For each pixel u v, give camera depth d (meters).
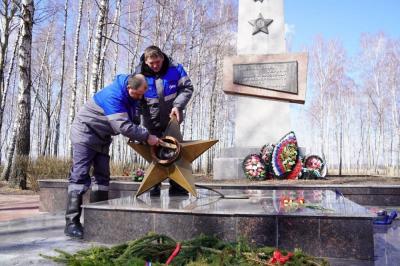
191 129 28.20
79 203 3.83
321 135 34.97
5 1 15.33
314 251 2.91
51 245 3.31
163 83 4.31
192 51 25.62
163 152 4.08
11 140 13.32
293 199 4.01
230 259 2.39
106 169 4.18
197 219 3.16
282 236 2.97
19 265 2.60
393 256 2.95
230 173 9.29
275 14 10.30
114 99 3.71
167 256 2.53
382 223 4.60
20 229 4.19
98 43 11.84
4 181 12.84
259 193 5.13
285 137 8.70
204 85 29.30
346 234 2.88
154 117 4.39
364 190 6.88
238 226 3.05
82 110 3.98
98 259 2.47
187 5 24.38
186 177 4.06
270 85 9.33
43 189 6.37
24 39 11.78
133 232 3.33
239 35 10.34
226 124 37.38
